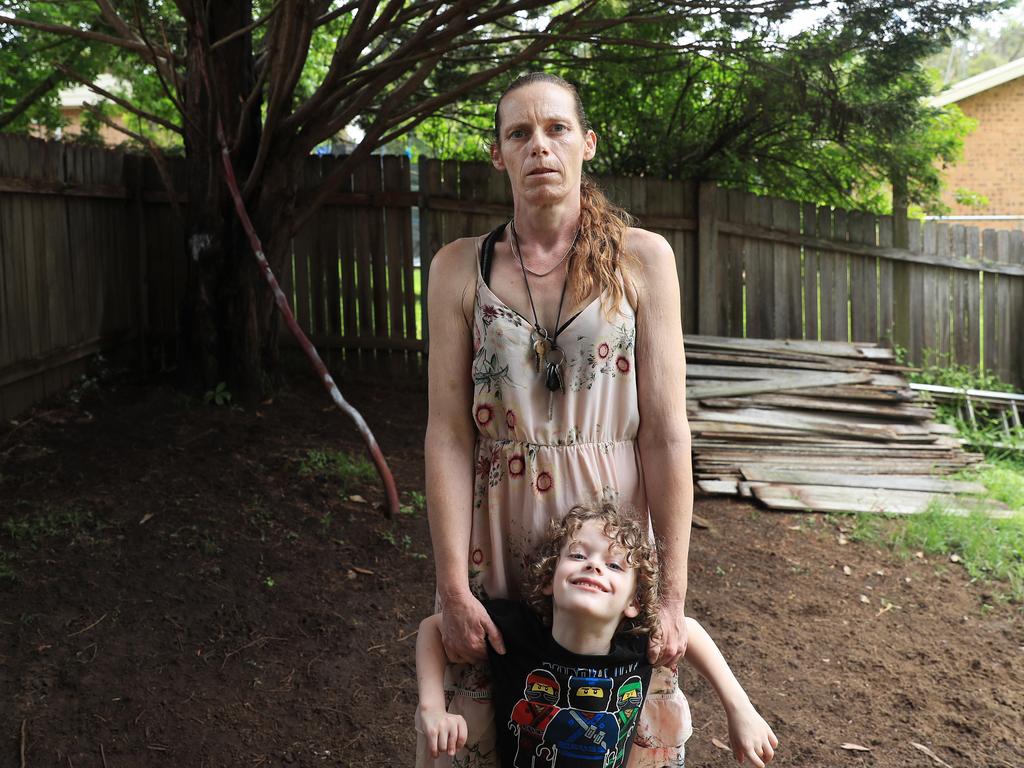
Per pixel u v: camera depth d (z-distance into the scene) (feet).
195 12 18.48
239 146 20.59
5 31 24.63
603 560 6.30
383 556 15.62
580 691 6.40
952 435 23.38
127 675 11.60
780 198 28.37
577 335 6.49
